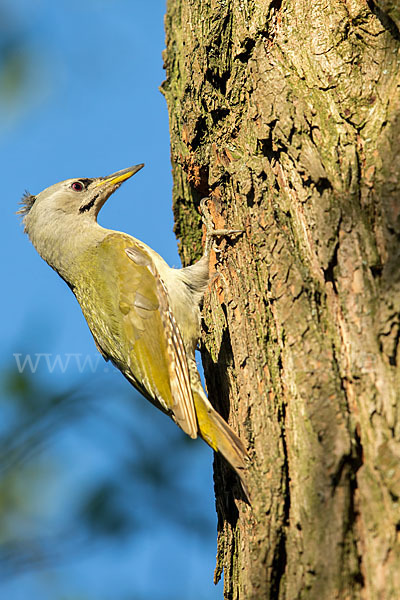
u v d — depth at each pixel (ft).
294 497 21.91
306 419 21.99
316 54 27.37
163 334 33.45
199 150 33.86
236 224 29.73
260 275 26.71
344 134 25.25
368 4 27.02
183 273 34.63
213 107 32.22
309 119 26.40
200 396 30.58
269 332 25.29
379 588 18.86
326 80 26.71
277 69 28.07
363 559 19.66
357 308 22.15
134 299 34.35
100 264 36.65
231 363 29.84
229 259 29.96
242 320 27.25
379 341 21.22
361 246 22.90
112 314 35.04
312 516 20.92
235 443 26.17
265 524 22.39
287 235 25.71
